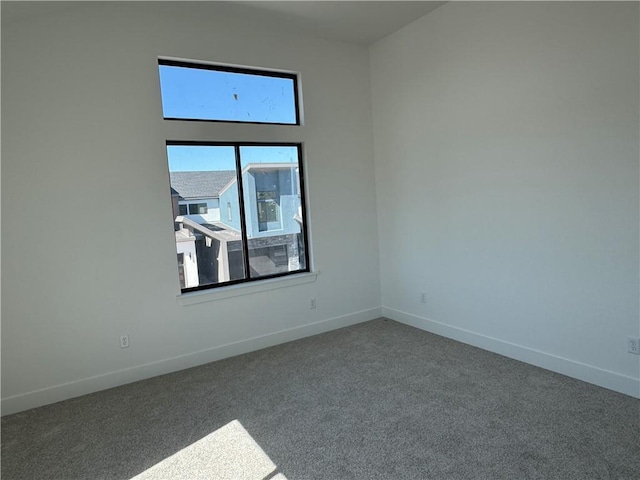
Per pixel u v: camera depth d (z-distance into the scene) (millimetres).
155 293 3307
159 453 2277
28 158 2828
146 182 3229
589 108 2596
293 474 2043
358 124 4332
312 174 4059
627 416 2342
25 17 2740
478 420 2402
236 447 2297
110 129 3078
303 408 2676
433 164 3773
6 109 2756
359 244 4426
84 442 2420
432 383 2910
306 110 3979
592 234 2660
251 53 3635
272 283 3844
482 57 3223
